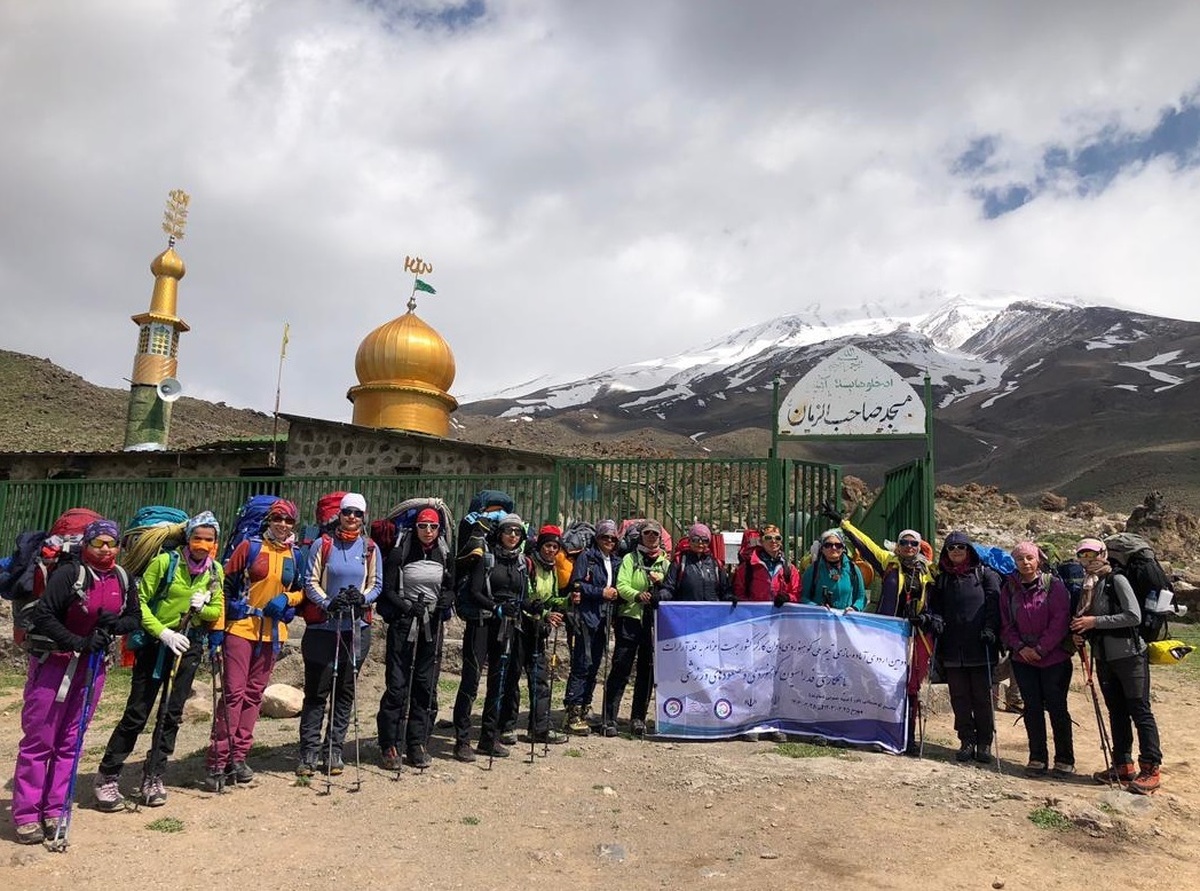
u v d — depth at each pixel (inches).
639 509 502.6
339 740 276.8
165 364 1224.2
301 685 420.8
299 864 197.8
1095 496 3531.0
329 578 275.1
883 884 192.9
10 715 387.9
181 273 1259.8
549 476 509.7
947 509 1545.3
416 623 282.0
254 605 261.4
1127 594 279.3
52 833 205.9
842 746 328.8
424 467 725.9
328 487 553.9
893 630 331.6
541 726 311.9
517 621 304.2
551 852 210.4
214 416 2438.5
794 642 342.0
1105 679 287.4
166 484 589.0
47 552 217.9
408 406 936.9
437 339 964.0
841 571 349.4
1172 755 340.2
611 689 341.7
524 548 336.2
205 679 427.2
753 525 470.9
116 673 471.2
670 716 336.2
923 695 352.2
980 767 303.1
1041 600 299.6
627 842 219.5
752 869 201.2
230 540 272.4
